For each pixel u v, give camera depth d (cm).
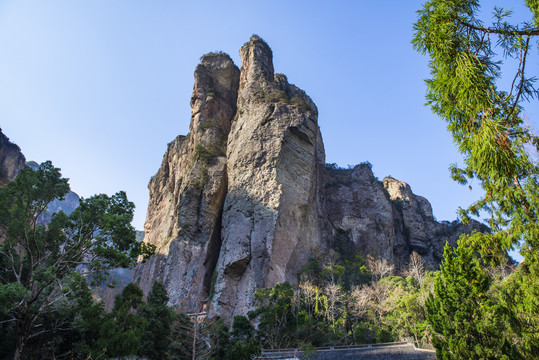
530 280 1552
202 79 9438
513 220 1152
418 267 8156
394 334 4569
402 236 10062
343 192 9725
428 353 3700
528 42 838
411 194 11288
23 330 2411
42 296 2939
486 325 2464
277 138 7244
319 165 10394
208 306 6031
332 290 5594
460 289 2733
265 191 6762
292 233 6606
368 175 10331
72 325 2827
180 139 10625
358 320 5419
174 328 3788
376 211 9381
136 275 9075
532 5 860
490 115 876
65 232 3134
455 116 941
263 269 6059
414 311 4709
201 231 7144
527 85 847
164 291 4222
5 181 9075
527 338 2247
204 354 3534
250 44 9344
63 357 2761
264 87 8262
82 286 2666
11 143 9675
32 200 2944
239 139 7631
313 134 7719
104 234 2992
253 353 2894
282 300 4894
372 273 7306
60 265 2939
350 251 8506
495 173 901
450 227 10450
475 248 1254
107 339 2436
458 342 2511
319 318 5375
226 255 6359
